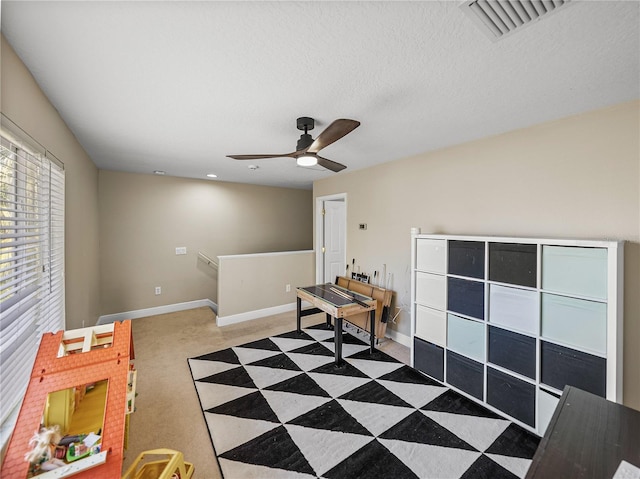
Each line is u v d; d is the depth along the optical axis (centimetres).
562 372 180
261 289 446
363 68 149
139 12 107
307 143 211
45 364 127
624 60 139
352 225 413
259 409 221
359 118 215
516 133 238
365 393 242
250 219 552
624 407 117
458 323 238
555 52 133
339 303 302
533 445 185
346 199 424
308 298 345
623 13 107
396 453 179
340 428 200
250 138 263
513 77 157
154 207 454
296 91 174
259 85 166
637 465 89
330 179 458
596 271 166
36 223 170
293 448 182
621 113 187
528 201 231
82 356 133
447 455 177
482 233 261
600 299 164
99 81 161
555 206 216
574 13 107
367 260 390
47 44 127
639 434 102
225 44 128
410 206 330
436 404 227
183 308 483
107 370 131
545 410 186
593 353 167
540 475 86
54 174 198
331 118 215
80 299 278
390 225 356
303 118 212
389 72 152
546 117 212
